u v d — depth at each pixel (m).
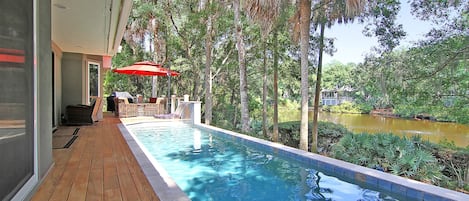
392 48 9.02
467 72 7.85
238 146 6.95
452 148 7.62
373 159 7.25
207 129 9.23
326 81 24.52
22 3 2.30
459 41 7.62
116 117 11.33
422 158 6.45
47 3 3.33
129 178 3.31
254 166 5.13
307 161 5.15
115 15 5.15
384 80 9.02
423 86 8.59
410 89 8.83
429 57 8.09
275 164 5.27
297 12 8.41
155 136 8.35
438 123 12.56
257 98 18.09
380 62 9.18
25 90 2.39
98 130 7.32
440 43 7.94
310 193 3.83
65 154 4.54
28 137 2.52
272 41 11.71
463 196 3.17
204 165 5.20
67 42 7.56
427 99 8.80
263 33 8.91
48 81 3.41
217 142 7.50
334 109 22.36
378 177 3.90
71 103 9.12
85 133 6.79
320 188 4.02
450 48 7.75
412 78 8.55
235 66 16.06
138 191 2.87
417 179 6.22
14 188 2.12
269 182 4.27
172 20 16.05
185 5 15.49
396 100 9.40
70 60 9.12
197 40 15.52
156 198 2.68
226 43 15.81
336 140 11.25
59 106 8.38
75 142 5.62
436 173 6.23
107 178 3.29
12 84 2.07
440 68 8.03
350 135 8.62
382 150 7.28
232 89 18.17
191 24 13.96
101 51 9.02
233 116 17.80
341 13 9.05
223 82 17.95
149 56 19.02
